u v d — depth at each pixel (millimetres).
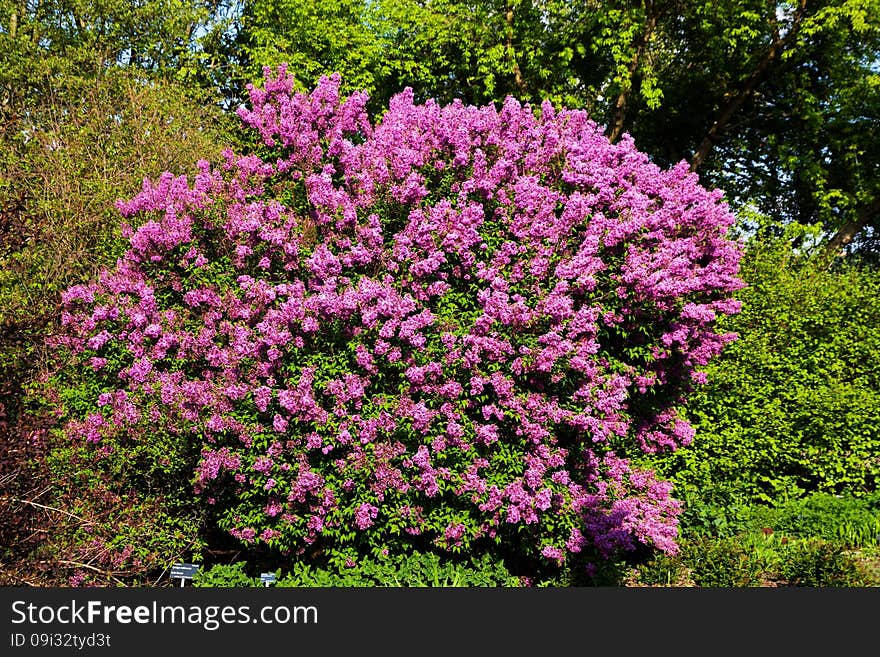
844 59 16734
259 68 16234
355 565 5672
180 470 6363
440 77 17688
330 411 5555
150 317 6152
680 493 8258
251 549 6254
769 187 19109
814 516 7941
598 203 6328
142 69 12641
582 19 16672
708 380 8953
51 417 5508
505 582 5719
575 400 5863
